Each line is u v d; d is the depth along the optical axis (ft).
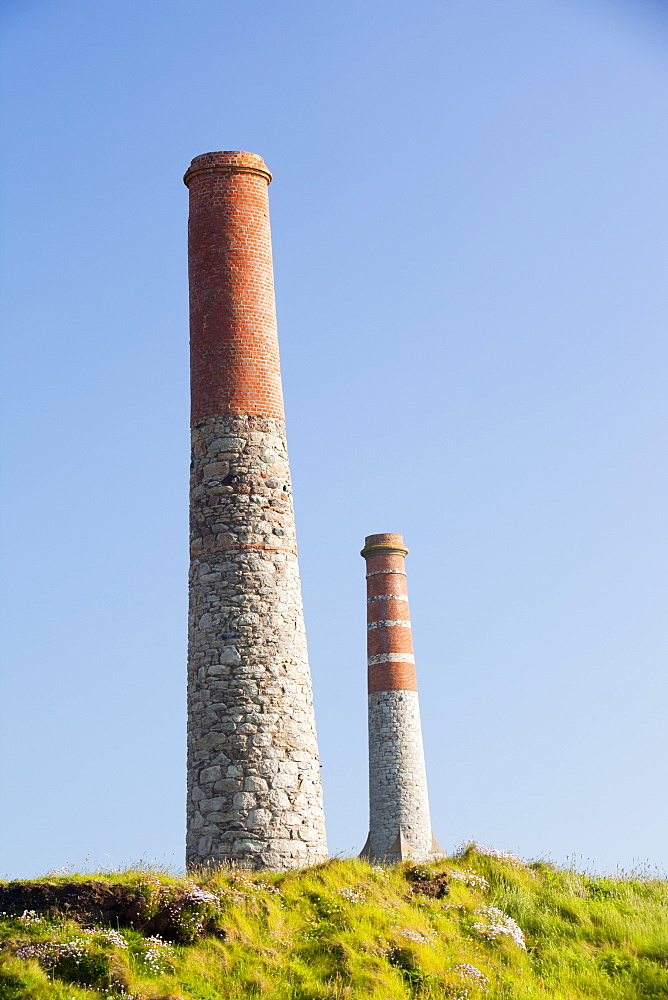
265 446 91.97
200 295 94.58
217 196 96.02
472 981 70.90
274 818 84.43
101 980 63.62
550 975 74.95
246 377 92.84
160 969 65.51
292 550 91.45
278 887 76.38
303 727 87.71
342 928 72.59
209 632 88.12
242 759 85.30
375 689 161.79
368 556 167.63
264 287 95.40
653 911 85.05
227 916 70.49
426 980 69.87
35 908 69.10
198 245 95.55
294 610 90.02
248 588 88.74
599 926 82.53
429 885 82.58
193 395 93.61
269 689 87.10
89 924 68.69
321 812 87.25
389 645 162.91
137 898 69.97
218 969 66.74
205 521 90.48
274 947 69.92
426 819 156.56
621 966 76.84
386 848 154.30
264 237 96.58
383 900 78.23
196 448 92.38
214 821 84.23
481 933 77.36
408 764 157.99
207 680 87.20
